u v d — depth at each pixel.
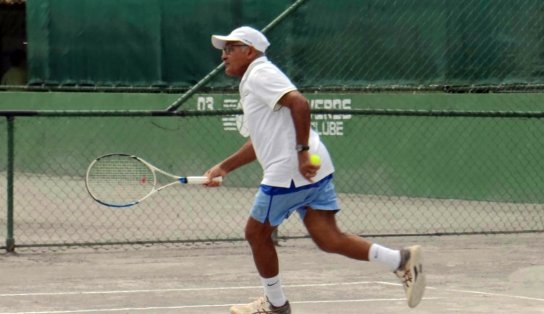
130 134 57.88
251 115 22.42
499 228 41.25
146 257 34.56
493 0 47.53
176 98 55.91
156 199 50.19
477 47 48.00
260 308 23.33
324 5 50.78
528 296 27.62
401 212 46.09
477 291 28.41
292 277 30.61
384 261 22.42
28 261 33.66
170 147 56.62
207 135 55.38
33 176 59.81
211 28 54.72
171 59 56.22
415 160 50.12
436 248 36.50
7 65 70.56
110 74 58.41
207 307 26.31
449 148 49.25
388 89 49.81
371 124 51.19
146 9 56.88
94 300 27.23
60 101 59.91
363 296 27.70
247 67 22.61
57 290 28.67
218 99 54.66
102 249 36.25
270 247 22.91
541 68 46.72
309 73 51.34
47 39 60.25
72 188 54.56
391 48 49.66
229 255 35.00
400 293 28.11
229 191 53.09
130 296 27.81
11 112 34.41
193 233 40.00
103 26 58.41
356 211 46.59
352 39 50.41
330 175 22.69
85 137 59.31
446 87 48.69
